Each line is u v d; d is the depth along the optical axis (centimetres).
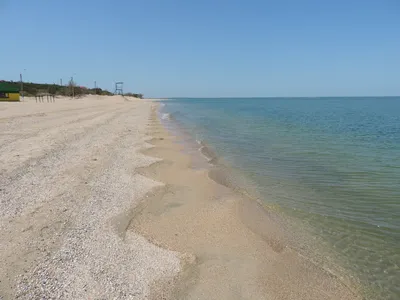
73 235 615
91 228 655
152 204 842
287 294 493
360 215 809
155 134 2292
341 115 4794
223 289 494
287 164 1366
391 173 1200
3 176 948
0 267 492
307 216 802
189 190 990
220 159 1473
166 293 469
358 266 583
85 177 1010
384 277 551
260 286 509
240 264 573
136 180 1036
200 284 502
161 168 1247
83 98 9862
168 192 957
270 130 2680
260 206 866
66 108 4450
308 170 1257
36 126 2177
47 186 891
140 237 645
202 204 869
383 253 629
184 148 1761
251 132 2542
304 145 1873
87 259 534
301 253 624
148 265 539
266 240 673
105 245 590
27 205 745
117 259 546
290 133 2466
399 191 991
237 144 1916
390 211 836
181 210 817
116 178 1033
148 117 3947
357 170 1249
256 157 1520
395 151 1662
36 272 484
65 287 453
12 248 550
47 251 548
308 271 561
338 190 1005
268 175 1184
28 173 998
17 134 1758
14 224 643
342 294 501
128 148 1597
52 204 764
